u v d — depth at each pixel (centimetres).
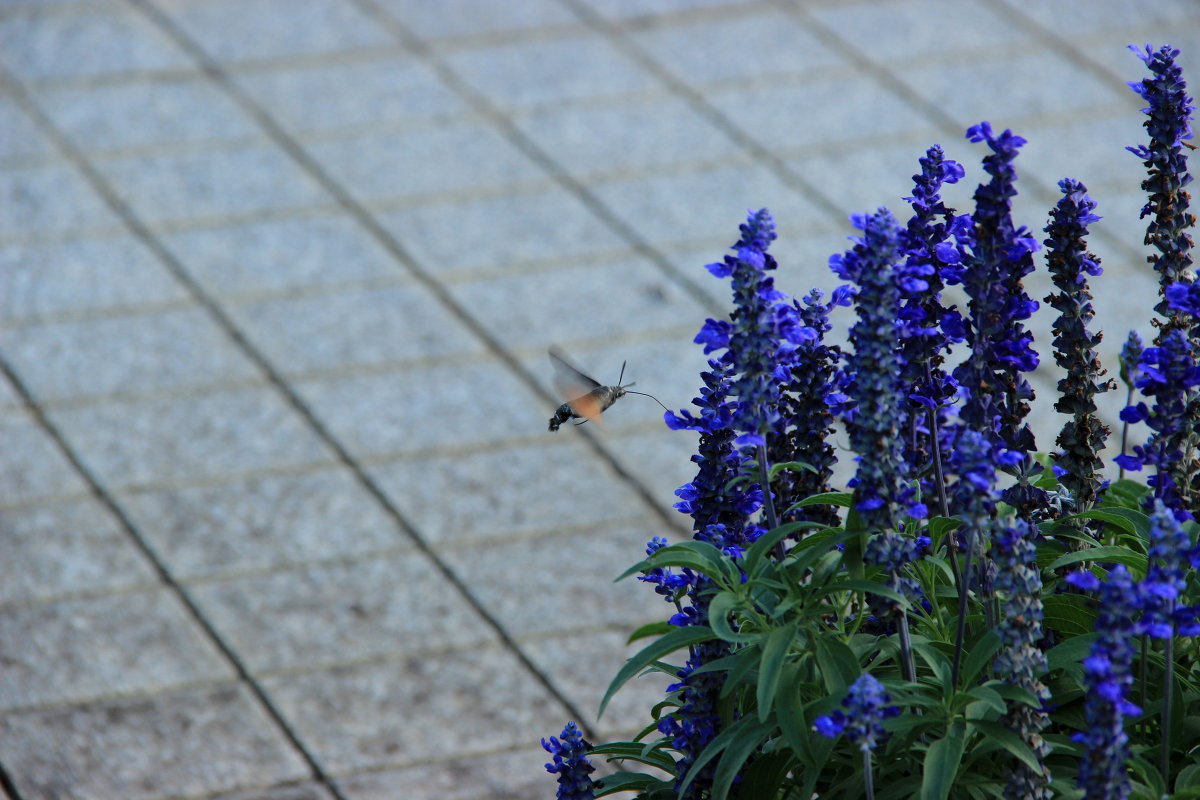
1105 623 321
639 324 1105
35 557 873
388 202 1255
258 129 1358
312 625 827
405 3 1594
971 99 1400
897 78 1440
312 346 1078
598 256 1185
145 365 1055
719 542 404
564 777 411
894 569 361
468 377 1050
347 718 762
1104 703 321
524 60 1480
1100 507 442
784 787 404
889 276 352
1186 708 396
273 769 727
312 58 1480
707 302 1127
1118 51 1480
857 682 331
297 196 1262
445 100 1409
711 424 406
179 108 1388
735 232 1211
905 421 398
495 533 902
